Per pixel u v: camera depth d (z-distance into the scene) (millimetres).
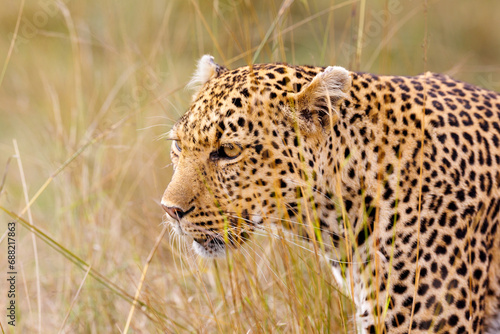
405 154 6938
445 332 6766
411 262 6785
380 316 6871
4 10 16375
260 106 6879
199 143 7059
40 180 12641
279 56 9641
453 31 16297
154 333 8984
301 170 6957
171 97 11680
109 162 11469
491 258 7125
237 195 7078
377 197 6895
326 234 7336
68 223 10492
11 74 15062
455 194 6848
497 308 7230
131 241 10023
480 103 7406
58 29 15859
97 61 14586
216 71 7887
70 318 9336
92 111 12516
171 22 14977
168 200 7113
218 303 8992
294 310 7883
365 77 7266
